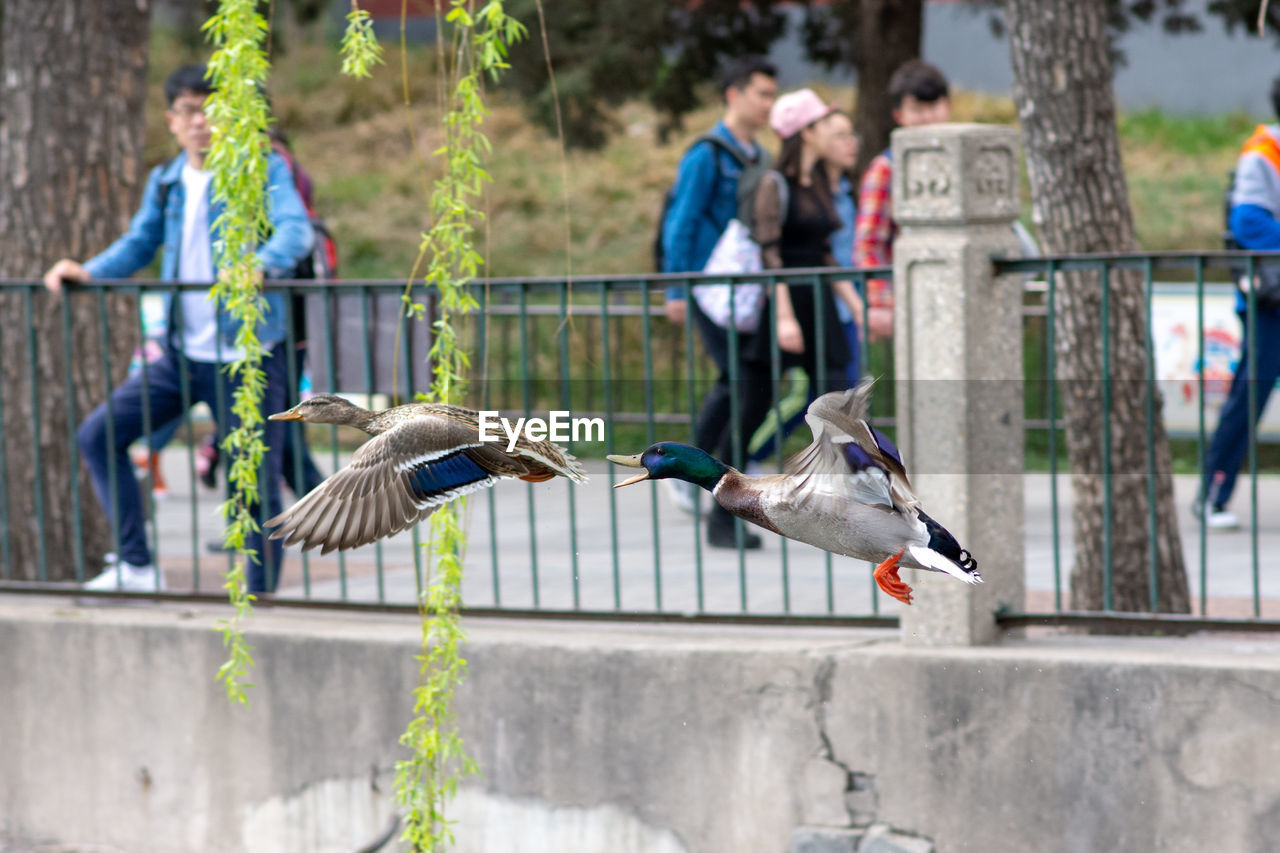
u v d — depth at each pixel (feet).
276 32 118.21
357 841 27.04
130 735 28.58
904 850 24.27
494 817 26.50
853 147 36.91
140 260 32.27
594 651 25.77
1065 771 23.47
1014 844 23.75
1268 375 36.83
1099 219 29.91
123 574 31.27
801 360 36.73
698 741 25.31
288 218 30.35
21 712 29.35
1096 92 29.78
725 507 12.53
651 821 25.63
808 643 25.39
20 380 34.22
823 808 24.75
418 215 104.22
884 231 37.40
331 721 27.14
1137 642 24.93
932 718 24.11
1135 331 29.91
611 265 94.53
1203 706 22.67
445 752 24.48
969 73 112.57
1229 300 44.96
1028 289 47.78
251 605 29.17
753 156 37.76
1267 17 68.44
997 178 24.76
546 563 35.91
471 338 27.63
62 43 34.14
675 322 38.55
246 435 24.95
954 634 24.64
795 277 25.84
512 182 104.68
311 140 116.16
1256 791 22.40
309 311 35.40
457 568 24.32
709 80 72.69
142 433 31.22
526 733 26.25
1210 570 33.68
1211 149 101.60
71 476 34.40
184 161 31.78
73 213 34.30
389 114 117.39
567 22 69.72
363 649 26.84
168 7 102.83
